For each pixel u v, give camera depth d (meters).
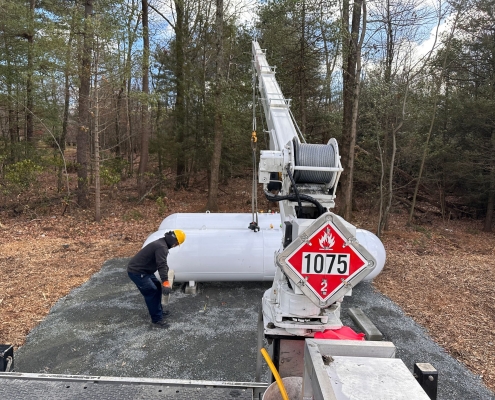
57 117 14.29
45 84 13.07
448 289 6.59
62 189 13.82
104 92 11.46
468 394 3.73
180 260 5.88
